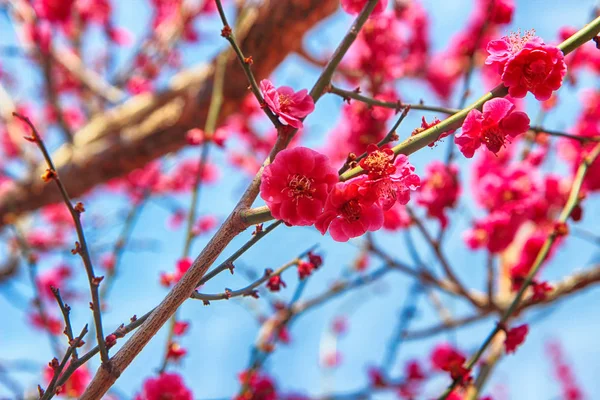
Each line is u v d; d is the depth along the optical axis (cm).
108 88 597
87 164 548
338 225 183
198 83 548
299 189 180
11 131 606
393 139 201
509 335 285
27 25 550
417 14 569
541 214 389
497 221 370
